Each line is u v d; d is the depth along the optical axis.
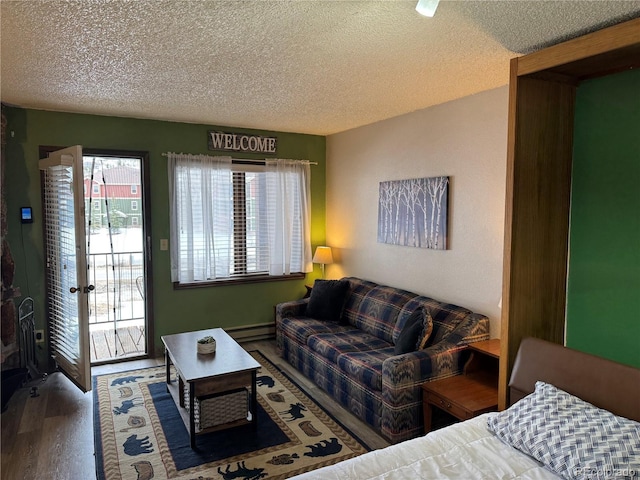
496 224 3.34
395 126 4.37
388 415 2.93
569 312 2.79
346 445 2.91
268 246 5.27
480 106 3.44
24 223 4.02
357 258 5.04
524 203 2.59
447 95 3.53
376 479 1.71
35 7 1.95
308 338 4.05
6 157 3.92
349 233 5.17
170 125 4.62
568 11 1.97
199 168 4.73
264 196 5.23
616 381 2.00
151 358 4.63
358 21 2.11
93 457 2.77
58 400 3.59
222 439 2.97
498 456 1.90
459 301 3.69
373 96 3.59
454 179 3.71
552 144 2.66
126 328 5.84
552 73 2.52
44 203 4.09
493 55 2.59
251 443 2.93
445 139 3.79
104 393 3.71
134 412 3.36
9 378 3.54
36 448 2.87
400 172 4.34
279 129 5.11
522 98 2.55
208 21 2.11
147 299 4.62
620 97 2.48
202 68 2.85
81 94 3.51
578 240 2.72
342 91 3.42
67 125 4.16
